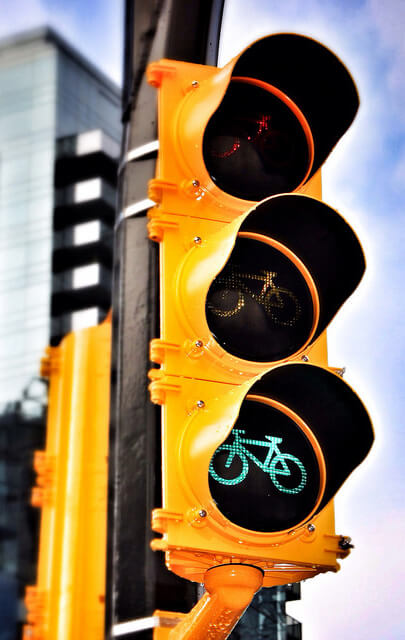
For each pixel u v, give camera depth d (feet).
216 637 10.34
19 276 151.23
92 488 14.79
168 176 12.05
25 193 154.40
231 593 10.19
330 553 10.80
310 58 12.80
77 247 118.93
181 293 11.21
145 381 12.51
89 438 15.08
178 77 12.96
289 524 10.22
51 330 112.16
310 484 10.47
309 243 11.87
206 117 11.82
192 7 14.75
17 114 154.81
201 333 10.93
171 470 10.31
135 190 13.64
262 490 10.28
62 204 128.47
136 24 14.96
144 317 12.87
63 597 14.30
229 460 10.33
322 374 10.55
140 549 11.78
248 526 10.09
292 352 11.25
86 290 113.91
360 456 10.60
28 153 154.92
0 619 88.63
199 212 11.95
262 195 12.19
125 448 12.25
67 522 14.71
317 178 12.86
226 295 11.29
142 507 11.94
